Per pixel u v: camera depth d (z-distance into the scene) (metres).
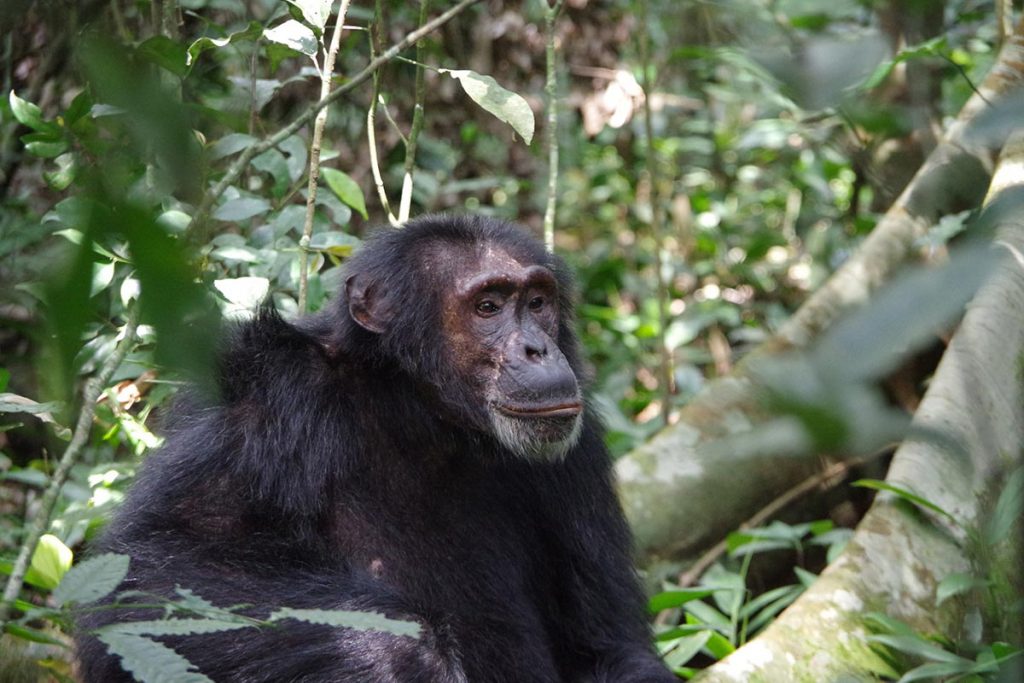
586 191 18.39
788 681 7.62
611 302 17.28
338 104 13.97
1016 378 7.80
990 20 14.03
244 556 7.25
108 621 6.70
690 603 10.16
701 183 18.95
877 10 8.03
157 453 7.78
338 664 6.61
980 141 2.82
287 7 8.97
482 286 8.09
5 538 9.76
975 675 7.78
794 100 3.86
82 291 2.30
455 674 6.91
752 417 11.02
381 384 8.26
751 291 17.27
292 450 7.66
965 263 2.29
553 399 7.90
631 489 11.02
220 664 6.64
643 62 13.66
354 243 9.82
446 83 14.57
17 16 3.03
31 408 6.84
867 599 8.33
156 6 9.12
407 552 8.06
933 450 8.94
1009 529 8.23
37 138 8.50
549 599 8.64
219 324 2.61
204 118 9.71
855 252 11.38
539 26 15.13
